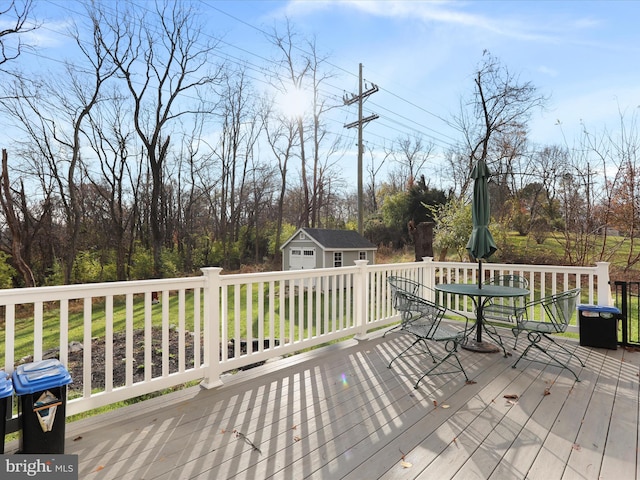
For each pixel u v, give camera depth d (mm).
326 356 3670
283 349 3408
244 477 1767
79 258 14328
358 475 1779
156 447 2027
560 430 2201
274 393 2773
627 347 3912
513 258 12148
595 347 3932
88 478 1746
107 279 15070
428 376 3125
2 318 9758
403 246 20750
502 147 13297
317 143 19562
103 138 14914
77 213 13625
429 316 3590
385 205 21922
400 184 27297
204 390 2818
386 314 5148
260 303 3273
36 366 1938
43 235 13914
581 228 10906
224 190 19609
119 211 15727
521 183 14156
